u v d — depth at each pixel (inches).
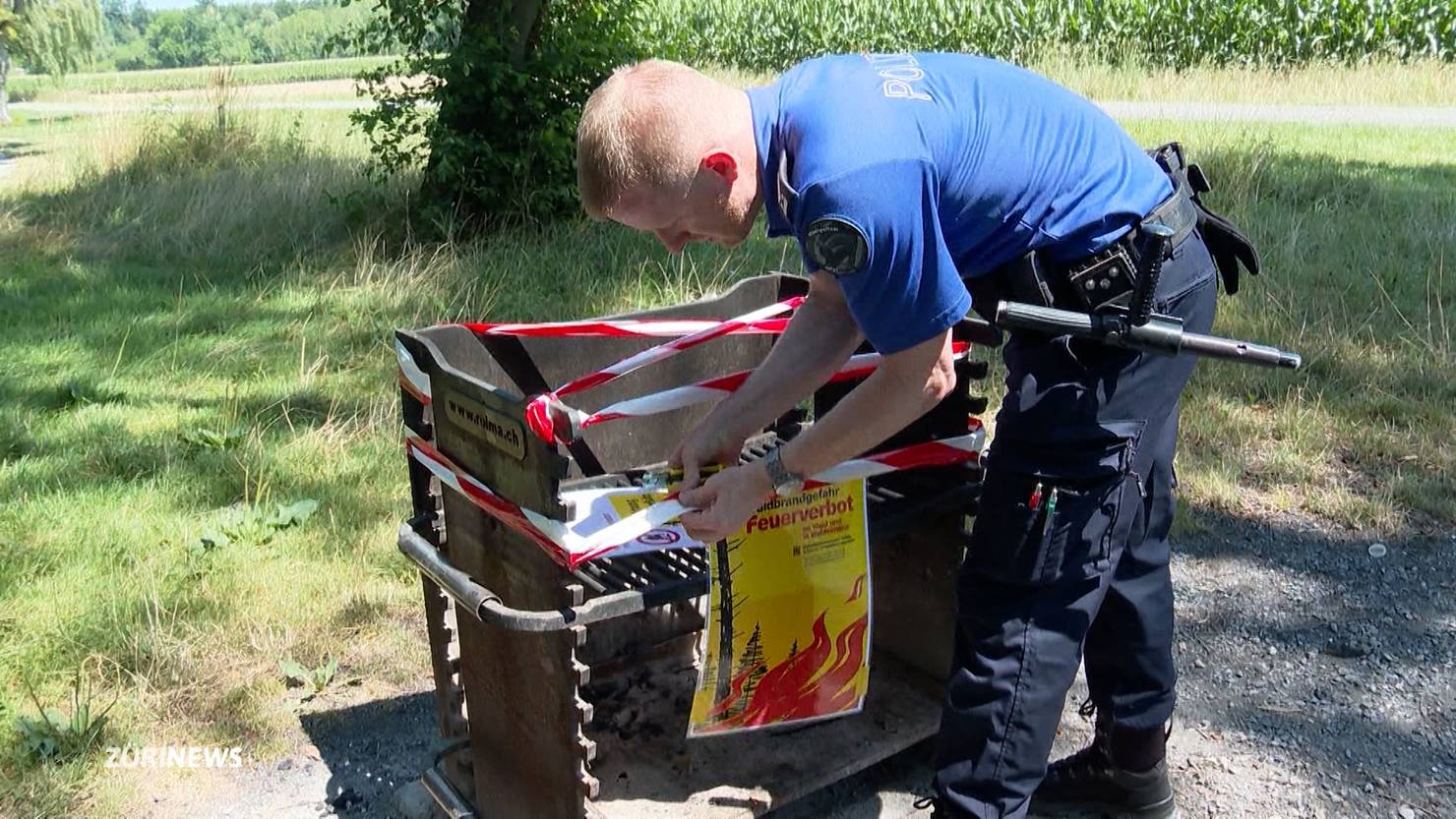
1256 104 523.2
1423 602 131.1
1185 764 106.4
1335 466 160.7
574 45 275.3
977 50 704.4
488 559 85.5
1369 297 213.6
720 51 815.1
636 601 79.6
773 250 250.1
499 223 275.9
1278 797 101.9
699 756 95.1
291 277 255.1
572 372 100.7
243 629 125.0
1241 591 134.2
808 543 87.4
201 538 140.6
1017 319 73.8
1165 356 75.7
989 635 81.5
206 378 197.5
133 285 258.2
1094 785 97.0
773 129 71.4
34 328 225.6
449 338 92.1
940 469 97.5
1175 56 645.3
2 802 100.3
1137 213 76.3
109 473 161.2
